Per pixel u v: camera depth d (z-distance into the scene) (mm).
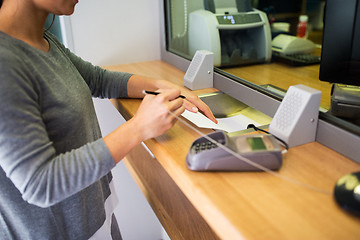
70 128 810
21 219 807
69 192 679
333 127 802
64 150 817
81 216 907
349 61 916
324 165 745
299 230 538
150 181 1623
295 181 677
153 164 1539
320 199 619
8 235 825
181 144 864
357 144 748
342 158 778
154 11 1926
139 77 1229
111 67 1858
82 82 928
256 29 1683
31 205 803
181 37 1830
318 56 1736
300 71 1540
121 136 747
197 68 1374
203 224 1186
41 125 673
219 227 588
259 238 521
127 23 1892
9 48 671
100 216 1005
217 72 1417
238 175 701
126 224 2252
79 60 1169
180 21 1799
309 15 2088
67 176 665
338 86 955
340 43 912
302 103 808
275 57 1745
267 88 1177
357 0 845
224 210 588
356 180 601
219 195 631
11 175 630
